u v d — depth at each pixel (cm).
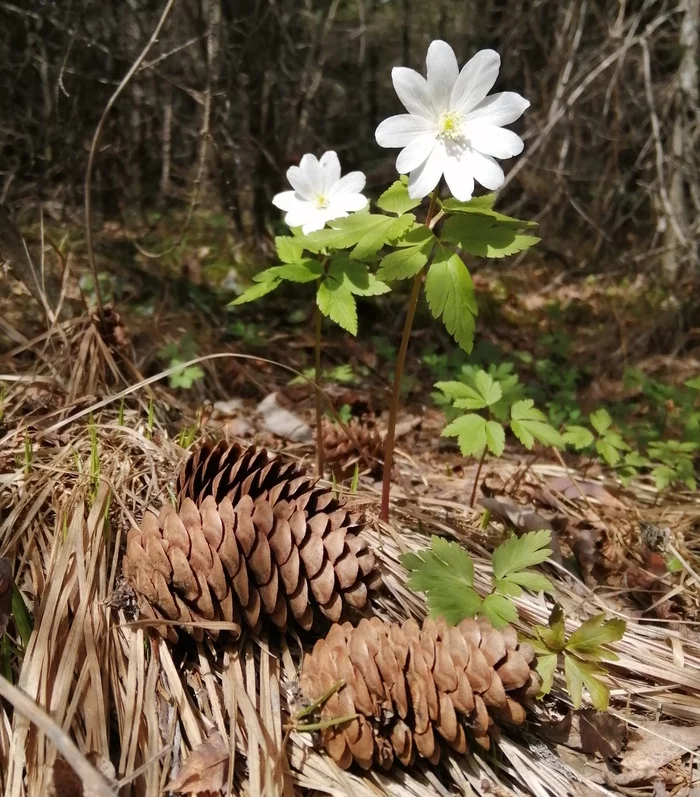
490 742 17
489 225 20
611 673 21
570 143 70
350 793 16
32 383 28
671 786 18
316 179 23
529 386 49
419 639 17
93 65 51
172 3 28
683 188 63
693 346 60
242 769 16
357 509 25
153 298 48
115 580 19
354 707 16
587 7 66
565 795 17
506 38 68
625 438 41
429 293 19
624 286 67
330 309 22
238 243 57
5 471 23
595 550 27
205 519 18
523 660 16
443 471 34
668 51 65
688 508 32
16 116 50
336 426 30
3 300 39
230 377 42
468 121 19
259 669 19
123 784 15
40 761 15
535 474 33
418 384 47
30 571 20
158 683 18
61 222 50
